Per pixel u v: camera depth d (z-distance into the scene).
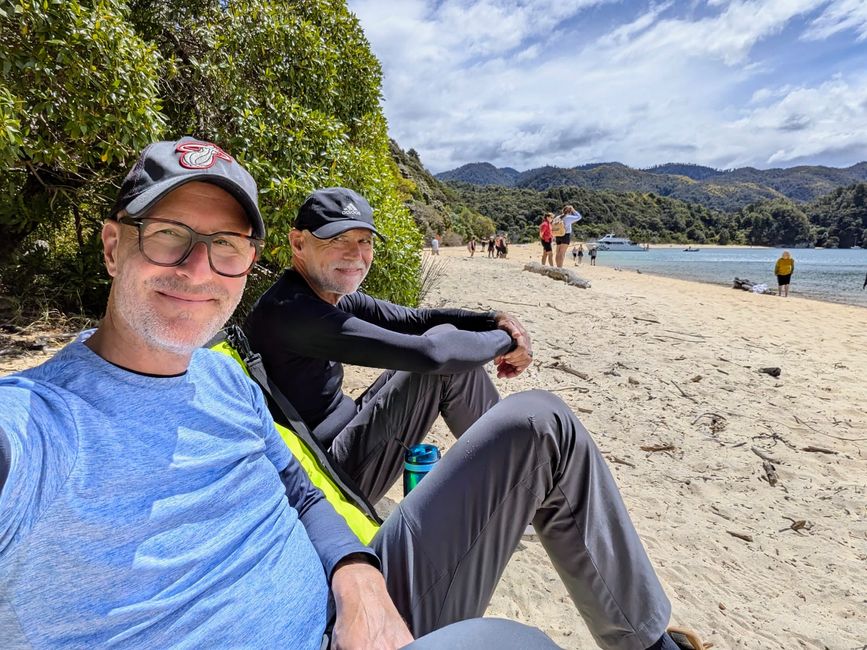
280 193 4.91
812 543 3.16
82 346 1.13
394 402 2.32
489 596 1.58
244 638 1.17
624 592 1.56
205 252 1.16
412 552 1.50
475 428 1.56
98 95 4.16
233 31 5.48
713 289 18.45
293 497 1.59
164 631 1.05
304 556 1.41
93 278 5.66
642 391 5.50
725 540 3.15
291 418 1.88
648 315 9.73
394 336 2.07
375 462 2.35
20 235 6.03
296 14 6.30
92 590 0.96
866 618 2.55
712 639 2.33
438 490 1.52
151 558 1.04
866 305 17.47
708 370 6.36
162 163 1.15
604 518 1.55
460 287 11.53
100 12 4.24
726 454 4.25
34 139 4.39
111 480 1.01
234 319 5.59
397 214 6.64
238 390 1.47
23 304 5.32
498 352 2.41
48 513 0.91
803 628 2.45
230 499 1.24
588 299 11.12
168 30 5.63
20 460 0.87
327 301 2.38
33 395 0.98
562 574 1.63
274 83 5.65
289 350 2.14
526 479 1.50
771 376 6.34
